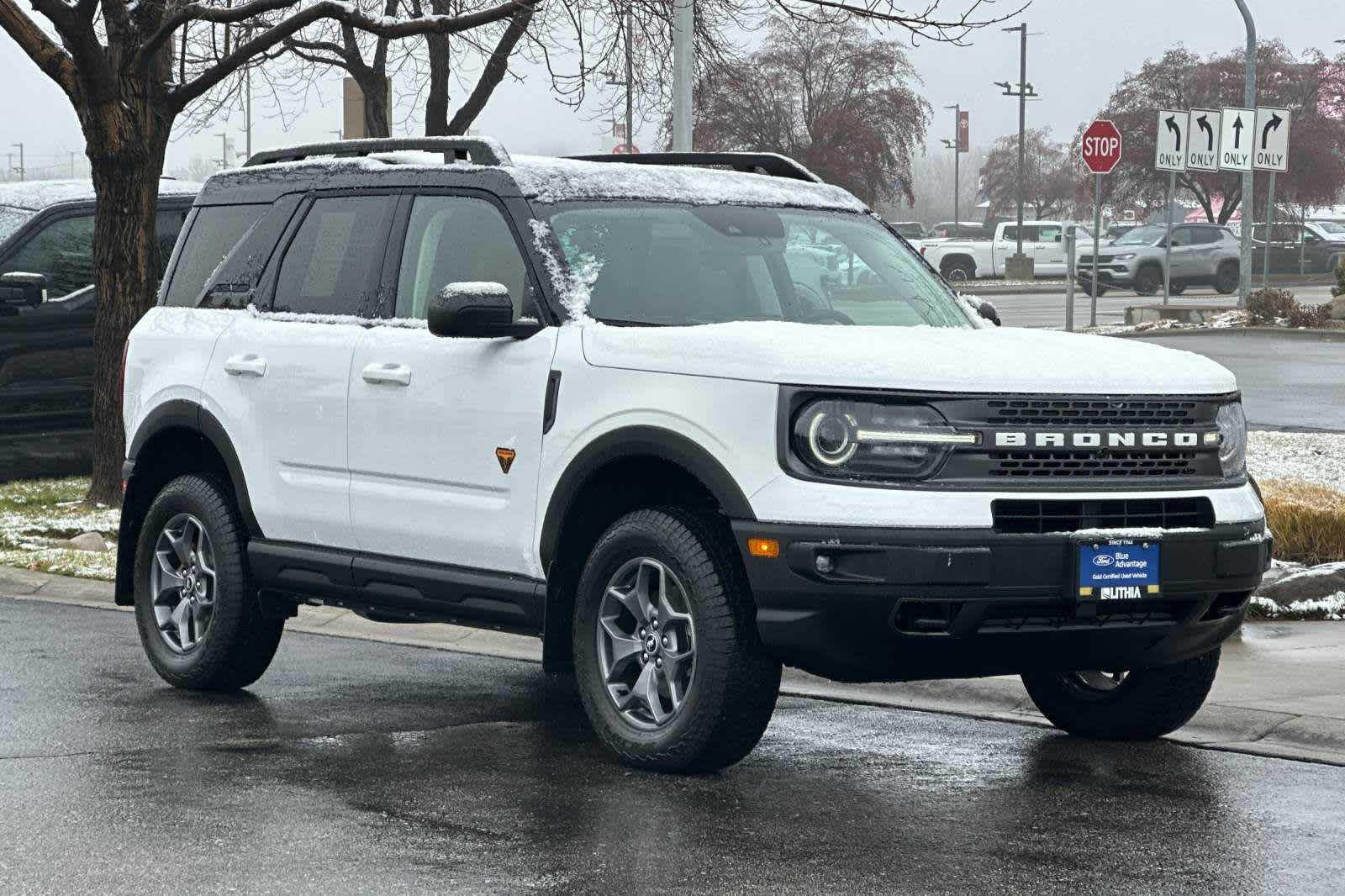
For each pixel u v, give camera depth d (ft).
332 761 24.27
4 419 55.98
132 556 30.71
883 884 18.58
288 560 27.53
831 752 24.99
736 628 21.95
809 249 26.40
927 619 21.22
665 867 19.17
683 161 29.50
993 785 23.11
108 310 51.57
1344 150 226.58
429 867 19.12
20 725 26.68
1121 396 22.22
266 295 28.68
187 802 21.94
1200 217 255.91
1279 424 65.77
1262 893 18.37
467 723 26.91
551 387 23.82
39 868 19.13
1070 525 21.74
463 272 25.94
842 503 21.03
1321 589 35.37
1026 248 204.44
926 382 21.39
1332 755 25.05
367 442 26.30
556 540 23.73
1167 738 26.13
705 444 21.89
